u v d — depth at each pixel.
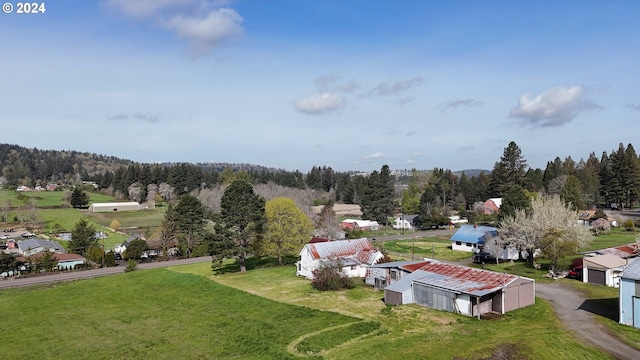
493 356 29.31
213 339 35.47
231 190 64.75
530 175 162.00
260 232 66.94
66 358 32.84
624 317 35.41
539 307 40.75
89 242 86.62
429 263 50.00
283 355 31.06
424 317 39.03
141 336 37.09
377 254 59.16
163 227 93.00
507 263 66.00
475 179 183.88
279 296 49.19
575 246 56.28
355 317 40.00
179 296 50.66
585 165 169.38
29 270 71.94
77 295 53.25
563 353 29.55
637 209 135.25
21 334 39.06
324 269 52.72
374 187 131.88
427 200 146.50
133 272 66.06
